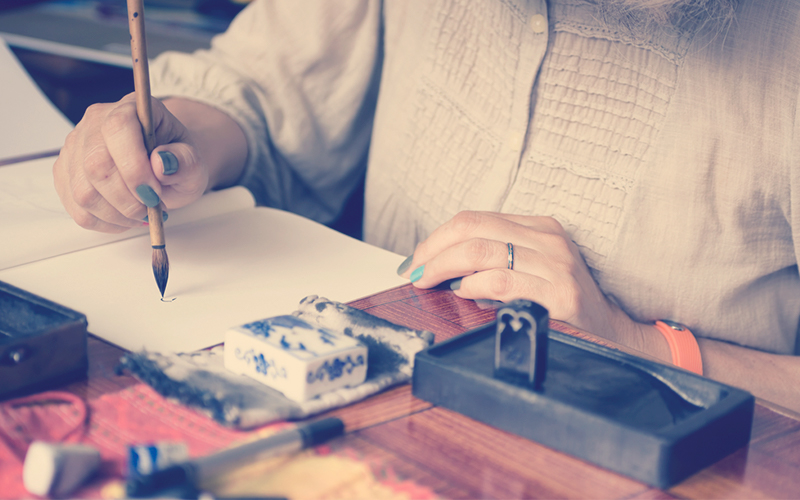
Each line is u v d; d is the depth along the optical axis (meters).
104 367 0.43
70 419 0.37
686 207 0.75
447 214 0.90
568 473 0.35
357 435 0.37
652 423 0.37
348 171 1.07
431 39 0.92
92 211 0.59
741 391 0.39
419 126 0.93
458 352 0.43
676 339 0.72
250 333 0.41
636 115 0.77
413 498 0.32
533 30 0.81
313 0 0.98
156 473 0.30
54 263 0.60
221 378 0.40
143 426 0.36
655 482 0.34
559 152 0.81
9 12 1.71
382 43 1.03
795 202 0.72
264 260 0.63
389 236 0.99
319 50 0.98
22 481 0.31
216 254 0.64
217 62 0.98
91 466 0.31
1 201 0.69
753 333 0.79
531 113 0.83
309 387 0.39
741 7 0.73
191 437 0.36
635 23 0.76
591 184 0.79
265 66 0.97
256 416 0.36
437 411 0.40
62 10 1.75
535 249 0.63
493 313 0.56
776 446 0.39
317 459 0.34
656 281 0.78
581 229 0.80
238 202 0.75
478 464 0.35
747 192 0.74
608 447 0.35
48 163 0.83
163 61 0.97
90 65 1.37
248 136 0.90
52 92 1.40
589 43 0.79
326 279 0.60
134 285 0.56
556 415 0.36
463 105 0.89
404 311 0.55
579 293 0.60
